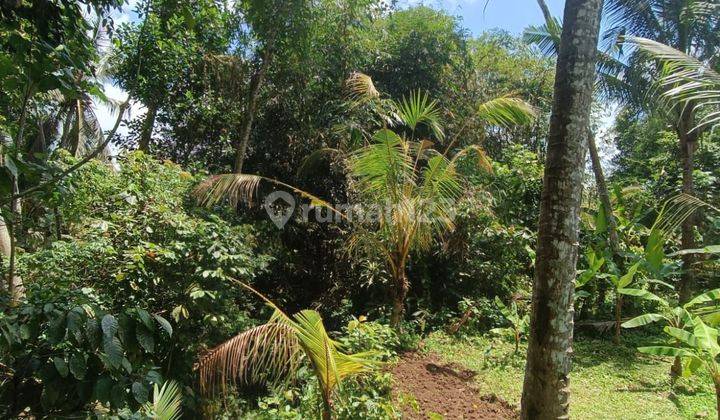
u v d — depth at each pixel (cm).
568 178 281
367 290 793
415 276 803
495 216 816
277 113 859
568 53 285
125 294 465
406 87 962
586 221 813
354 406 379
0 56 240
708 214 898
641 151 1473
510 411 458
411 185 614
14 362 224
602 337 726
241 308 591
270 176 894
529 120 572
